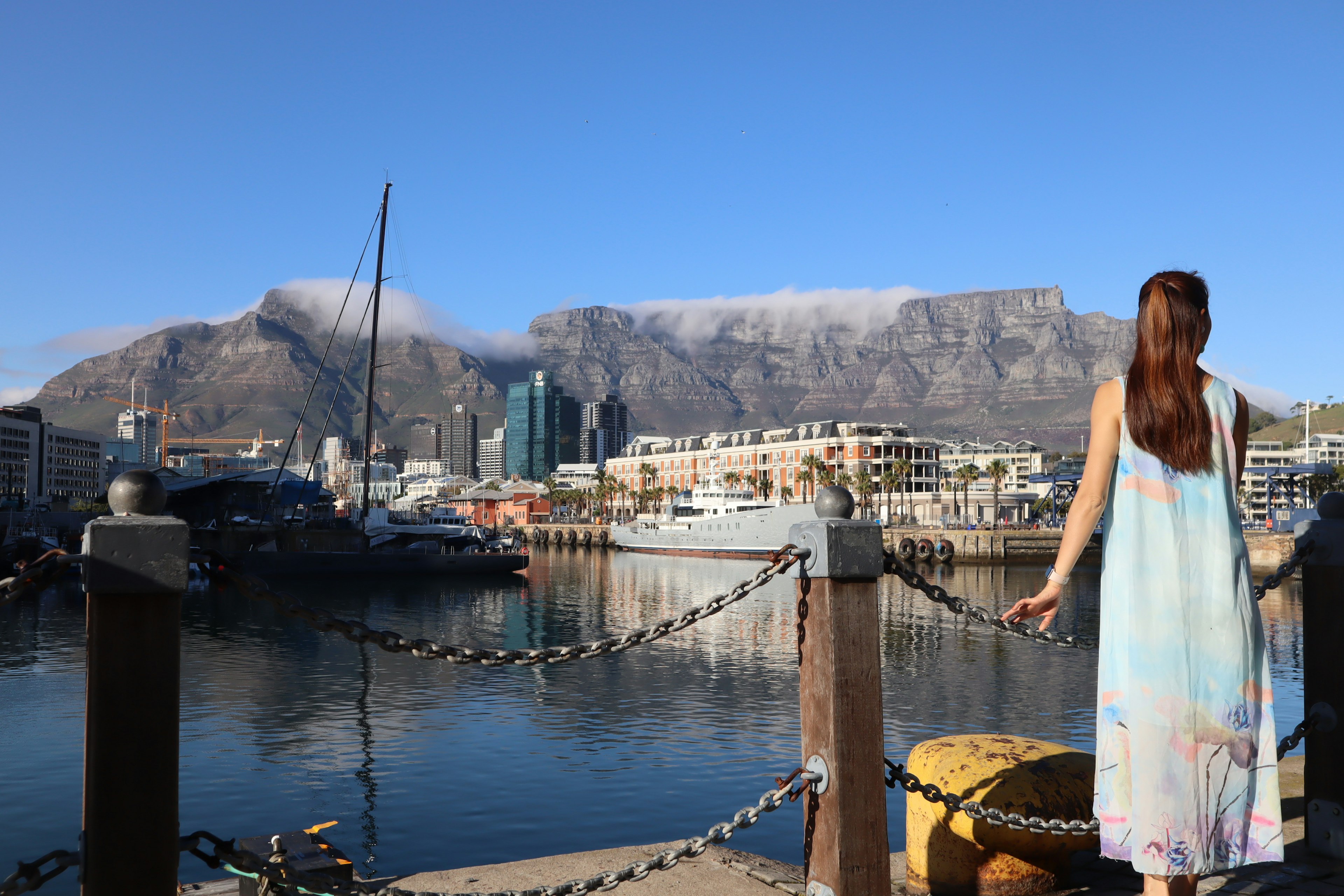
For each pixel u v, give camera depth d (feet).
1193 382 10.23
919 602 170.71
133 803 8.08
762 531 332.60
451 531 295.28
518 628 140.15
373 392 241.96
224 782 49.11
